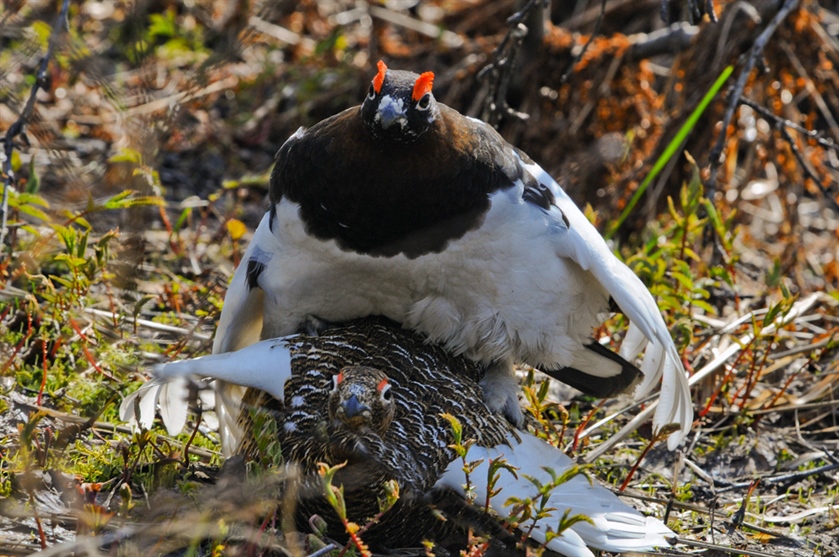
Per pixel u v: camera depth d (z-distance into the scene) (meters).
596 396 8.70
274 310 7.79
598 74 12.91
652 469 8.51
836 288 11.78
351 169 6.93
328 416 6.94
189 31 14.01
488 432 7.25
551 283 7.39
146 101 9.34
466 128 7.11
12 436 7.25
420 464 6.86
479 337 7.56
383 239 7.07
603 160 12.46
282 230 7.28
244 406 7.38
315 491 6.60
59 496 6.73
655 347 7.95
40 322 8.71
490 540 6.83
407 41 14.82
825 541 7.67
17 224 8.81
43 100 12.37
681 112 12.30
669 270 10.51
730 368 9.45
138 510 6.42
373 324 7.74
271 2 9.77
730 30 12.43
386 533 6.71
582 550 6.62
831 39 13.20
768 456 8.80
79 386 8.00
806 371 10.04
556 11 15.12
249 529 6.21
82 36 12.64
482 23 14.68
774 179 14.08
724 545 7.42
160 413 8.13
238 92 13.66
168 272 10.12
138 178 8.80
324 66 14.09
